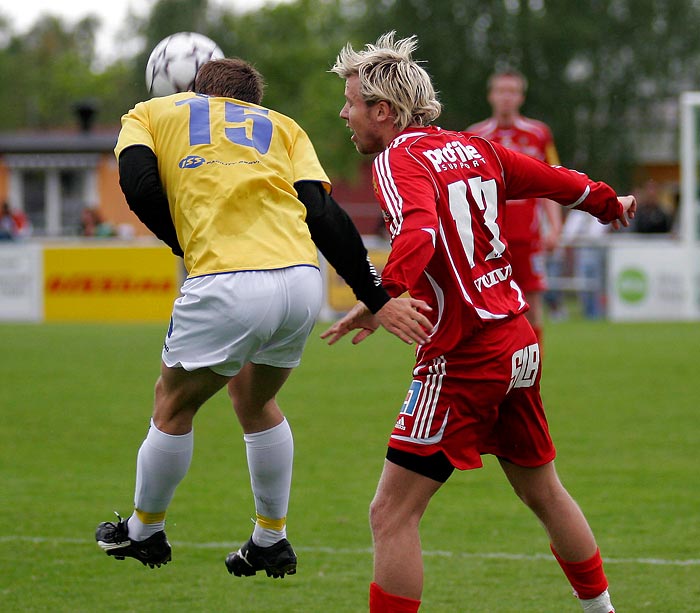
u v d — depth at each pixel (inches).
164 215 610.2
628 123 5910.4
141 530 650.8
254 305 583.2
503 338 586.6
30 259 2847.0
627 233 3329.2
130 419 1390.3
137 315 2802.7
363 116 613.9
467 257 584.7
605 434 1259.2
